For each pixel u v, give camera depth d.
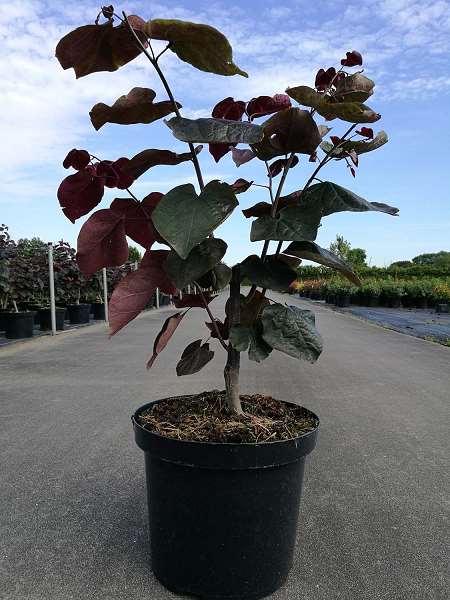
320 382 5.60
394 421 4.09
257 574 1.75
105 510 2.46
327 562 2.04
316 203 1.80
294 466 1.78
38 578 1.91
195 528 1.71
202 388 5.12
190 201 1.54
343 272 1.85
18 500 2.56
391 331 11.87
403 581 1.93
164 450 1.69
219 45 1.61
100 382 5.45
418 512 2.50
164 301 22.39
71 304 12.59
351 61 1.86
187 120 1.52
